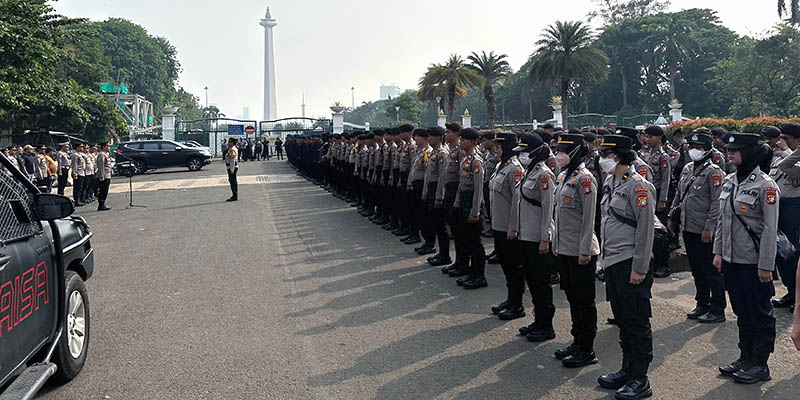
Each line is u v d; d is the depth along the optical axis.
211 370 4.55
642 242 3.97
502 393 4.11
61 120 26.84
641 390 4.00
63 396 4.11
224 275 7.67
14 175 3.79
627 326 4.07
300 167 25.67
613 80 70.50
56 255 4.04
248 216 13.20
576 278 4.54
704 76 65.50
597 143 7.54
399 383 4.29
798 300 2.40
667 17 69.31
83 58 55.84
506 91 83.94
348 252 9.12
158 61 85.00
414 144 10.24
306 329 5.50
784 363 4.59
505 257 5.78
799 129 5.75
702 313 5.74
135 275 7.71
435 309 6.12
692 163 6.20
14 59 23.06
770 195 4.13
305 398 4.05
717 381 4.29
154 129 49.19
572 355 4.62
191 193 18.42
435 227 8.23
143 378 4.41
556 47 43.81
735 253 4.30
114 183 22.77
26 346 3.48
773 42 47.97
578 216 4.55
